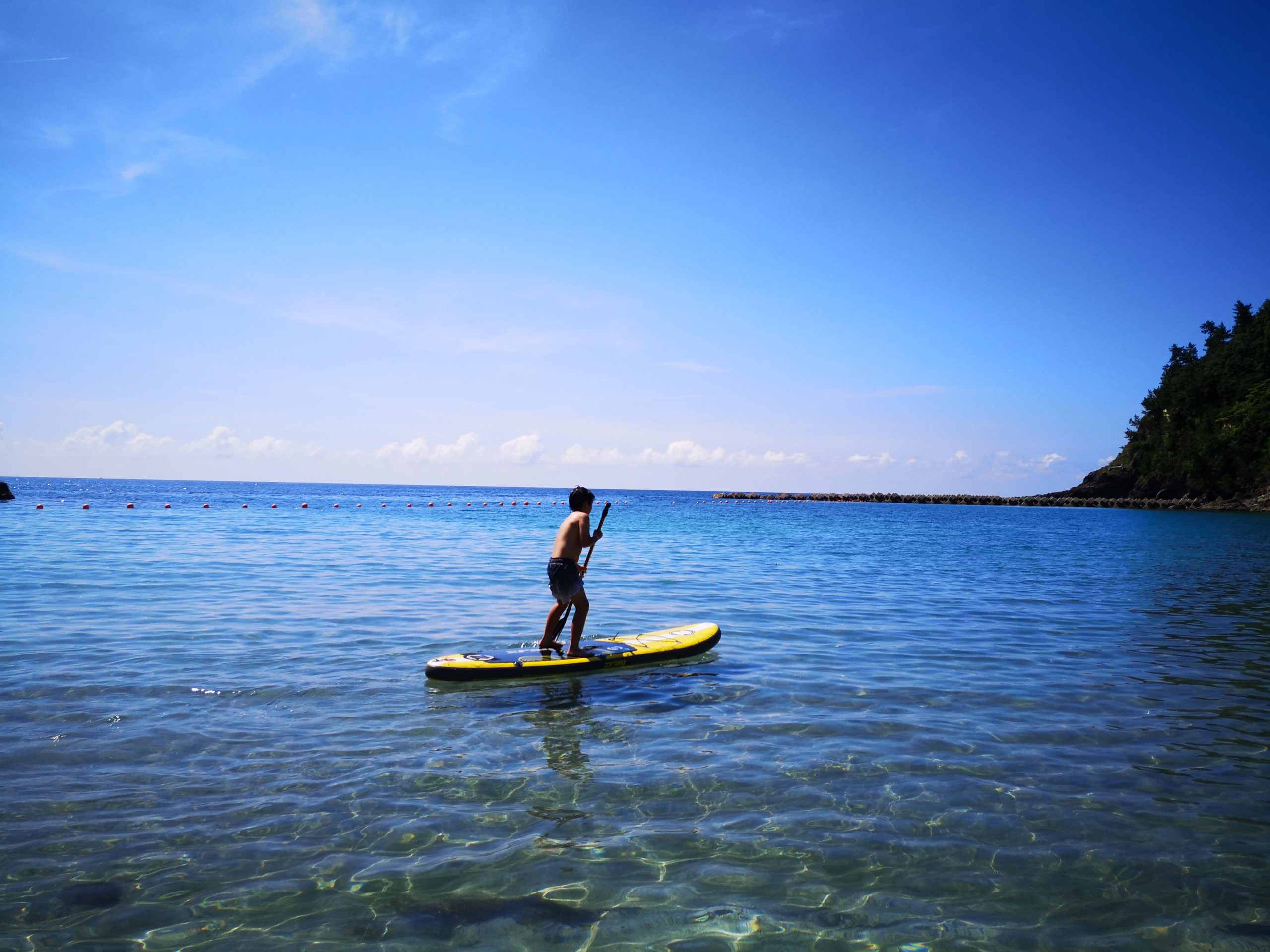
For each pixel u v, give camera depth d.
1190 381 83.94
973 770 4.61
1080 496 95.94
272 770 4.48
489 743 5.04
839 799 4.17
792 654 7.90
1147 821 3.92
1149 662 7.59
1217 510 75.94
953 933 2.93
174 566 14.64
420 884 3.23
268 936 2.84
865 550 22.12
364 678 6.62
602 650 7.44
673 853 3.54
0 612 9.28
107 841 3.54
